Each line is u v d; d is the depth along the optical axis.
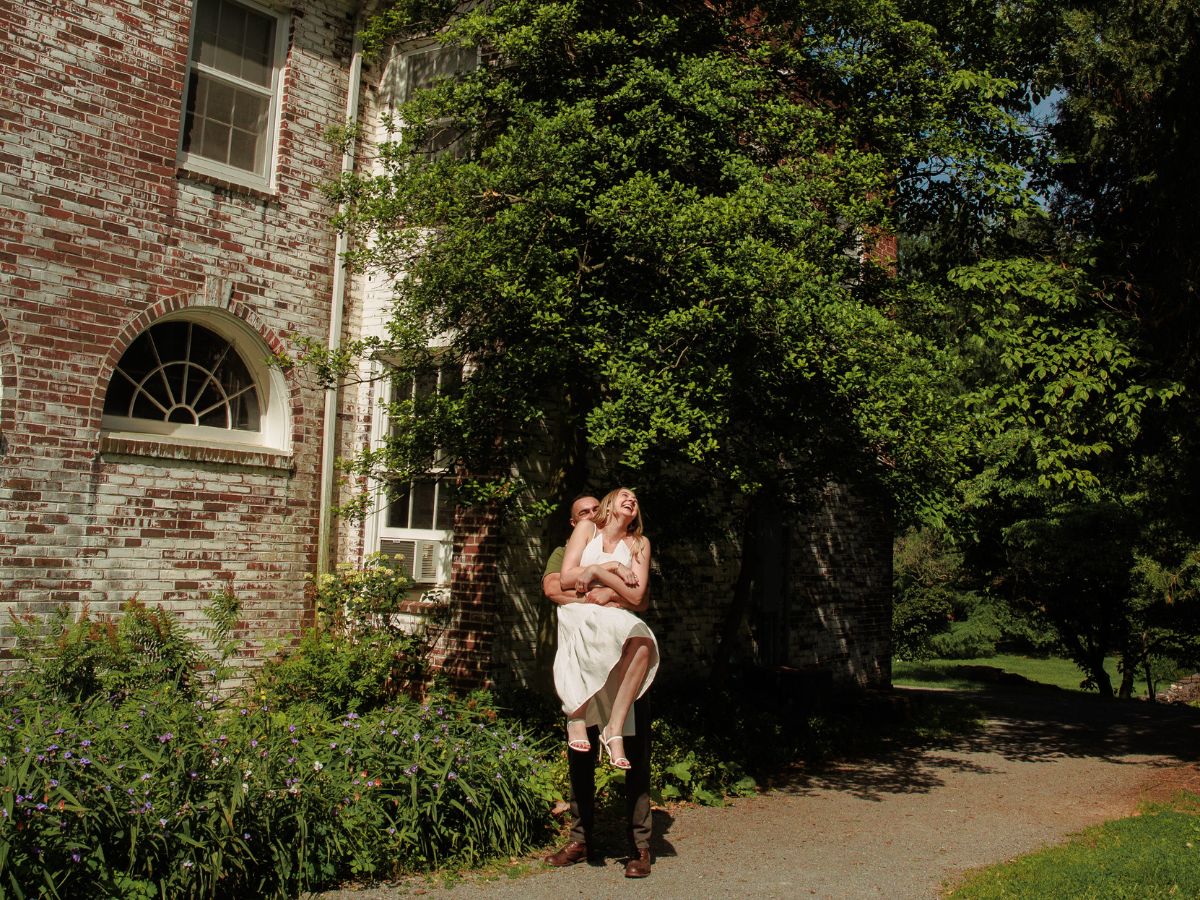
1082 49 9.90
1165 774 9.55
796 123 8.33
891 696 13.63
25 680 7.11
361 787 5.41
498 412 7.77
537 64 7.98
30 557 7.78
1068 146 10.79
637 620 5.39
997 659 34.44
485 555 9.20
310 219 9.93
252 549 9.29
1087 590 21.16
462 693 9.14
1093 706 15.75
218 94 9.41
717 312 6.71
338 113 10.28
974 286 9.72
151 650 7.77
